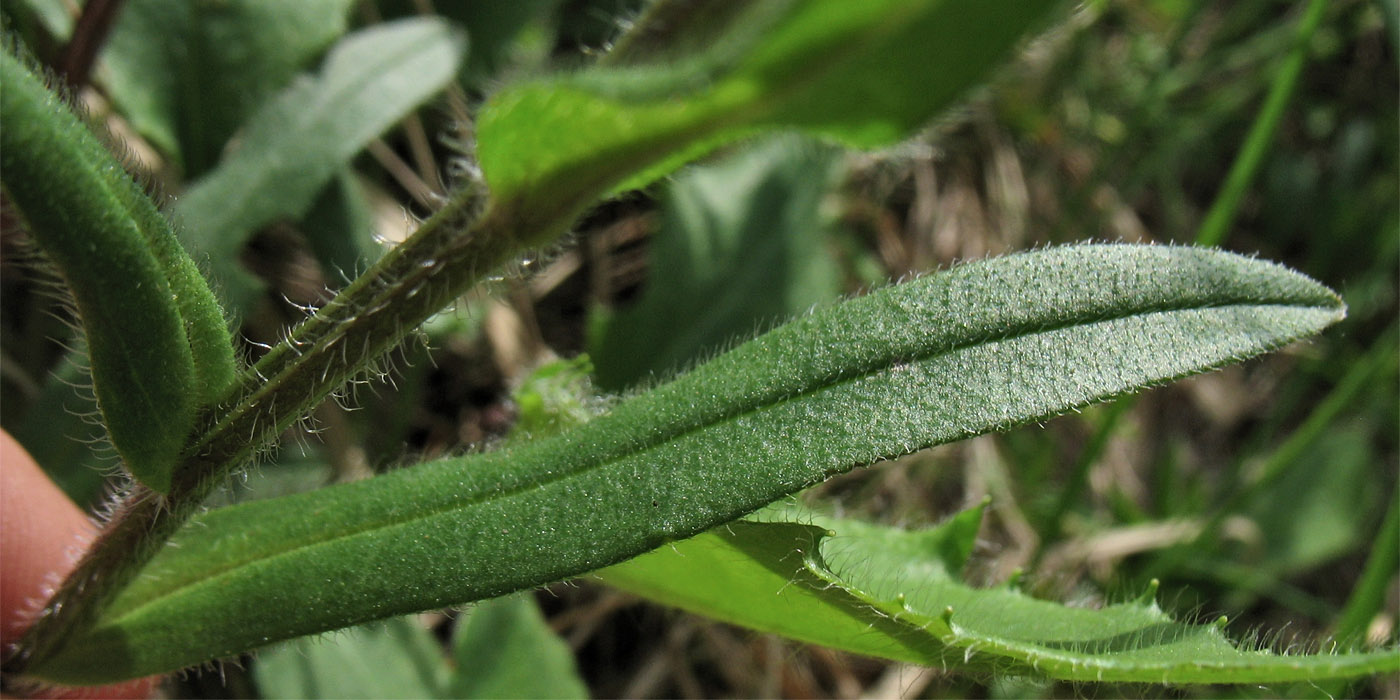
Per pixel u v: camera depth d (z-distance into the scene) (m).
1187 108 0.36
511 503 0.14
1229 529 0.32
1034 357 0.14
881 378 0.14
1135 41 0.37
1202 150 0.39
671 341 0.26
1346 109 0.39
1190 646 0.14
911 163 0.36
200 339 0.13
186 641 0.14
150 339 0.13
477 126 0.12
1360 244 0.38
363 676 0.21
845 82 0.10
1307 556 0.32
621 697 0.27
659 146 0.11
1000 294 0.14
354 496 0.14
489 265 0.13
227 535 0.14
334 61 0.22
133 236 0.13
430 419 0.27
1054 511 0.26
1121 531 0.31
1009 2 0.09
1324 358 0.35
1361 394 0.33
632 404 0.14
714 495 0.13
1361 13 0.37
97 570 0.14
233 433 0.13
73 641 0.14
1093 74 0.36
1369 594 0.23
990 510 0.31
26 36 0.21
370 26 0.25
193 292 0.13
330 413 0.22
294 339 0.13
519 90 0.11
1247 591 0.32
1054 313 0.14
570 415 0.16
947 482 0.32
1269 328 0.14
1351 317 0.35
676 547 0.15
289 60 0.22
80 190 0.12
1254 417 0.38
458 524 0.14
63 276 0.12
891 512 0.30
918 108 0.10
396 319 0.13
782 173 0.27
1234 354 0.14
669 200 0.26
